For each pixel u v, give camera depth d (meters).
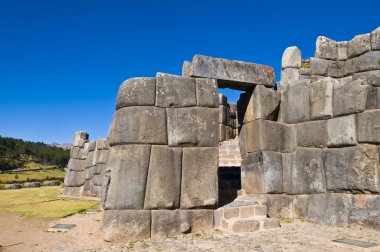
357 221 6.80
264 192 7.89
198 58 7.84
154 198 6.72
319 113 7.77
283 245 5.52
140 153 6.82
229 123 16.09
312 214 7.62
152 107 7.06
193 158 7.14
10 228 7.52
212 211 7.14
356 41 11.17
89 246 6.14
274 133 8.25
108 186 6.71
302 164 8.02
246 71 8.31
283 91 8.66
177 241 6.21
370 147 6.72
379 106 6.87
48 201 12.34
